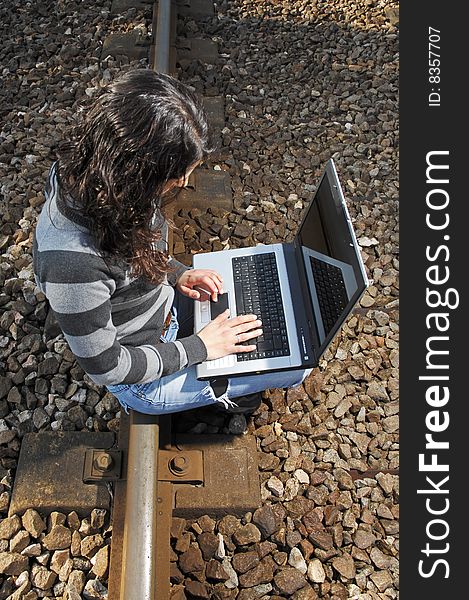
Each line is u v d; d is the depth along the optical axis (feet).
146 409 6.08
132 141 3.75
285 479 6.66
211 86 10.64
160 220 4.84
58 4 11.85
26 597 5.77
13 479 6.47
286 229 8.85
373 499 6.65
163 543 5.96
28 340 7.40
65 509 6.20
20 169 9.21
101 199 3.84
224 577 5.99
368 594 6.11
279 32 11.84
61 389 7.04
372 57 11.40
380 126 10.24
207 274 6.68
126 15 11.65
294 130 10.12
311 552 6.24
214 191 9.07
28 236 8.39
